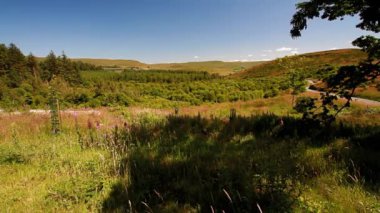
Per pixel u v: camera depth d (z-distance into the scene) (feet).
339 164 15.53
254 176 14.21
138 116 45.44
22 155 22.84
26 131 34.37
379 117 43.73
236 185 14.29
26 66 350.23
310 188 13.17
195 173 16.46
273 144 20.57
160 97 160.76
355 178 13.92
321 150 18.22
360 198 12.09
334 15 19.65
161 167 18.19
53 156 22.59
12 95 132.16
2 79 274.98
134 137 25.80
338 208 11.60
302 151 18.28
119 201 14.21
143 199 14.30
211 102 143.13
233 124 26.55
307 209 11.26
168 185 15.61
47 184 17.03
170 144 23.07
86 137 28.02
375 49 18.90
